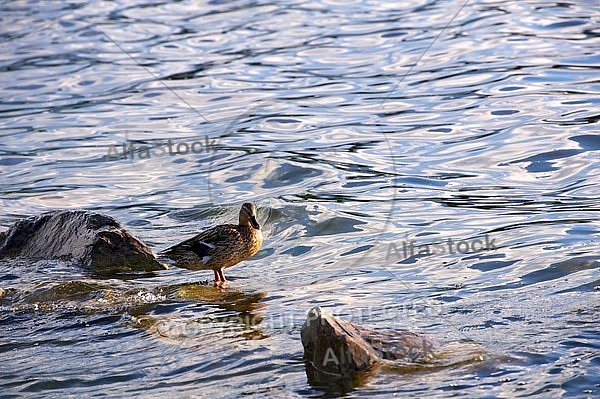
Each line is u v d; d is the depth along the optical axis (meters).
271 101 22.91
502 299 11.27
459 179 16.94
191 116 22.42
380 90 23.30
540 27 27.98
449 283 12.06
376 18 31.05
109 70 27.59
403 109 21.64
